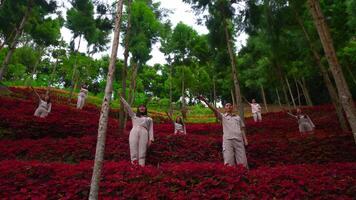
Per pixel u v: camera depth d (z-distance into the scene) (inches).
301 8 663.1
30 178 276.1
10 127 511.2
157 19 684.7
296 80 1386.6
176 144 470.3
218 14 705.6
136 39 623.5
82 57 1258.6
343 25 813.9
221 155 448.5
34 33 914.1
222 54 767.1
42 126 534.3
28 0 767.7
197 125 824.3
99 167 188.7
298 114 629.9
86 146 433.1
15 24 842.2
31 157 411.5
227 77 1299.2
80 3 850.8
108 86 207.3
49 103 613.3
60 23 1072.2
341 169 324.8
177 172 281.1
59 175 274.5
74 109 802.2
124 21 636.1
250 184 274.2
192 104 2033.7
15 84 1438.2
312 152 452.1
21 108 668.7
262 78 1173.1
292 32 726.5
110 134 516.4
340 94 321.7
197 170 285.1
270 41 725.9
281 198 255.3
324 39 349.1
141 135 331.9
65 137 541.3
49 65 1654.8
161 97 1978.3
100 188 256.1
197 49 1104.8
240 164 310.0
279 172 295.0
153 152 438.0
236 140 339.0
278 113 1113.4
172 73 1240.2
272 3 676.1
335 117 814.5
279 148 462.9
